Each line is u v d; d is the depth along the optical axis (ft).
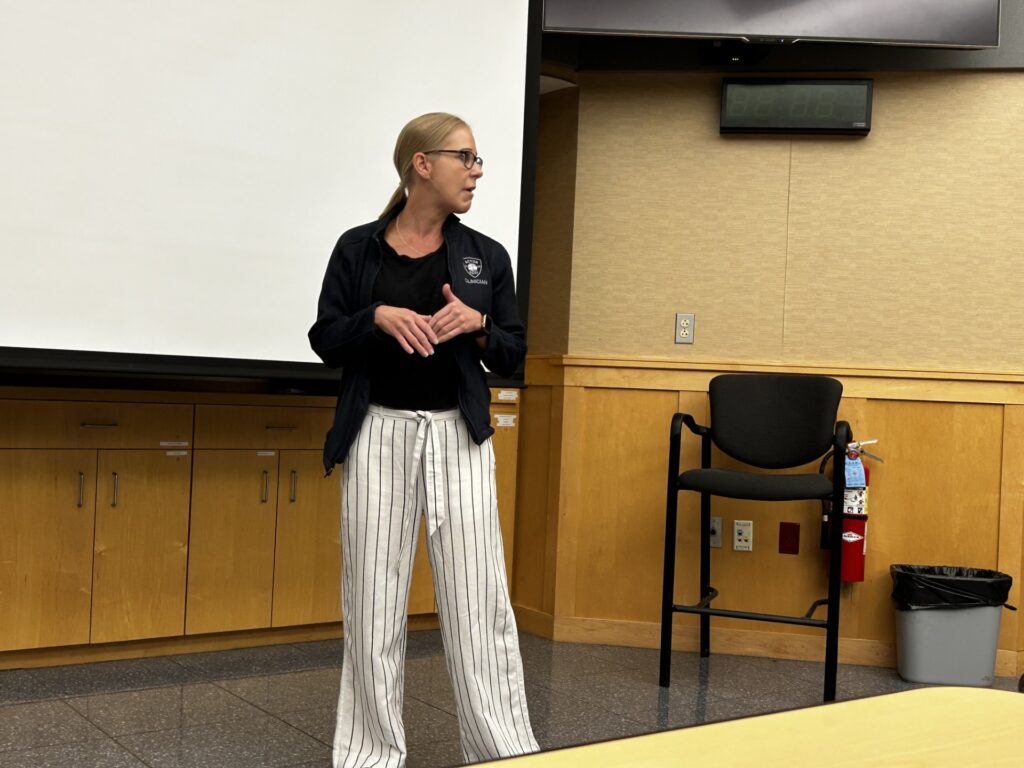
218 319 10.18
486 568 7.00
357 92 10.78
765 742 3.27
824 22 11.25
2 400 10.01
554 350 12.89
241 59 10.23
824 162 12.21
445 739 8.72
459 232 7.20
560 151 12.92
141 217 9.80
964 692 3.83
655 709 9.87
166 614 10.92
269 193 10.41
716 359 12.35
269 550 11.49
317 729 8.90
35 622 10.25
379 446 6.91
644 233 12.53
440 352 6.89
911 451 11.92
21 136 9.25
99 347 9.61
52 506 10.28
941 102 11.98
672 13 11.32
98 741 8.39
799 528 12.03
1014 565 11.68
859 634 11.97
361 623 6.98
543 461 12.94
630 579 12.44
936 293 12.00
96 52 9.55
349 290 7.13
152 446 10.77
